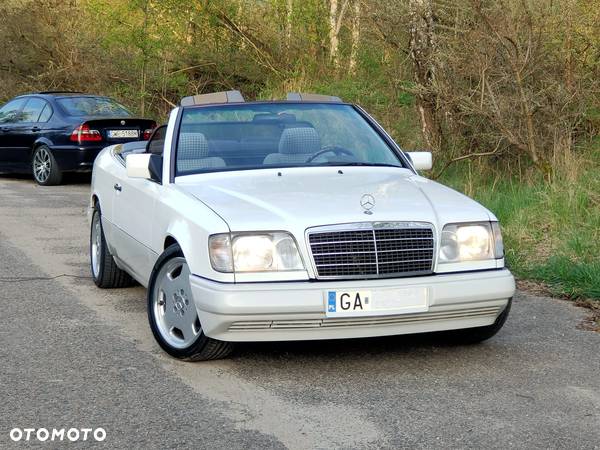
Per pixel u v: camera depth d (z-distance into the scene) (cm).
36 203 1414
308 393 533
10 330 671
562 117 1201
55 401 518
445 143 1326
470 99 1198
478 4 1151
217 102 731
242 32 2303
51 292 803
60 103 1708
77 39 2572
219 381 555
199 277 560
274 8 2283
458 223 580
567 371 579
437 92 1240
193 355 583
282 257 550
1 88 2644
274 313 537
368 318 548
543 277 841
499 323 611
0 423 484
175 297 601
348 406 512
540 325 696
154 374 568
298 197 593
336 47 2092
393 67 1582
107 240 791
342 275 552
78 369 577
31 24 2628
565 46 1227
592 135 1277
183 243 582
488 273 578
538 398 526
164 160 675
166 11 2245
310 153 693
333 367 584
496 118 1166
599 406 513
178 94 2362
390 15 1392
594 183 1084
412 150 1414
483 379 561
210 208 580
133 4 2225
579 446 455
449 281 562
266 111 725
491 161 1299
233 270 546
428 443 458
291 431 473
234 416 495
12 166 1766
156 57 2291
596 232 948
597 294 775
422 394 532
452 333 636
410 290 554
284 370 577
